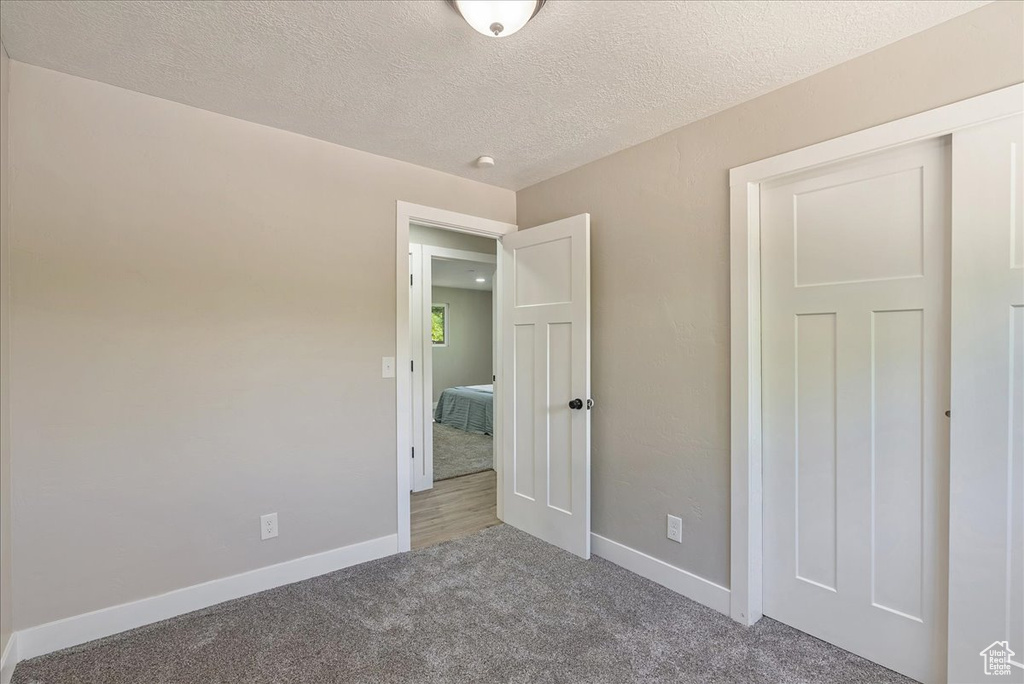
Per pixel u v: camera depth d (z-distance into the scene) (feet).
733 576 6.96
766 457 6.93
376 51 5.69
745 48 5.63
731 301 6.97
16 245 5.87
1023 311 4.80
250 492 7.57
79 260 6.27
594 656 6.12
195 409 7.10
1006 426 4.90
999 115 4.86
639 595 7.61
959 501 5.18
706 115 7.29
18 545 5.89
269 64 5.98
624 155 8.54
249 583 7.57
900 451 5.75
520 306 10.27
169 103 6.89
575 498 9.01
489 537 9.93
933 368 5.49
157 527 6.82
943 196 5.39
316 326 8.18
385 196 8.95
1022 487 4.83
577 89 6.55
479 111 7.20
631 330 8.39
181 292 6.98
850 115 5.88
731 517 6.98
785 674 5.78
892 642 5.83
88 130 6.33
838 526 6.27
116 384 6.52
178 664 5.91
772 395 6.86
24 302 5.92
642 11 4.97
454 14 5.03
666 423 7.86
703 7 4.91
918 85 5.37
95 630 6.38
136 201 6.65
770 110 6.61
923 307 5.55
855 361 6.09
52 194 6.10
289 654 6.13
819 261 6.39
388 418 9.00
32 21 5.14
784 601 6.81
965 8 4.98
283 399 7.86
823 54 5.75
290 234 7.92
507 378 10.64
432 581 8.04
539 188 10.32
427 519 10.98
